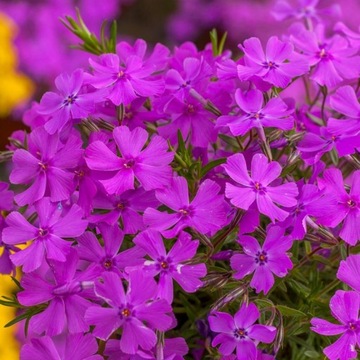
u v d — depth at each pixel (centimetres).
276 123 38
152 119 40
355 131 38
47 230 37
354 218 37
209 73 39
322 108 41
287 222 37
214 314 37
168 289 36
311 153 38
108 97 38
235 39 150
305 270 41
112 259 37
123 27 154
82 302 37
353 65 40
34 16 132
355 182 37
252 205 37
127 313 36
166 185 37
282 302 40
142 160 37
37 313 39
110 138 39
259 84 38
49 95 39
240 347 37
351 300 36
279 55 39
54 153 38
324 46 41
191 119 40
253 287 38
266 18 146
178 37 154
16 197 38
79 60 132
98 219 37
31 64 128
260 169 37
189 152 40
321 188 37
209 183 37
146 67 39
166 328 36
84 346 37
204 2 154
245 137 40
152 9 155
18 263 37
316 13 46
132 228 38
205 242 37
